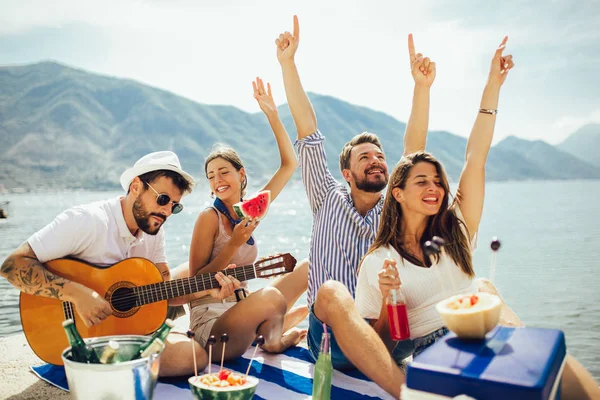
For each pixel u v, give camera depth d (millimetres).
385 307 2965
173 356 3303
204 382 2723
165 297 3611
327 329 3141
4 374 3680
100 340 2697
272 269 3854
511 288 8117
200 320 3846
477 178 3408
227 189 4125
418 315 3057
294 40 4527
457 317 2156
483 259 11086
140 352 2598
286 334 4109
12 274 3283
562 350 2141
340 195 4035
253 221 3889
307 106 4461
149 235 3873
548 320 6281
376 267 3141
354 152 4000
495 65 3539
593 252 11578
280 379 3367
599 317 6324
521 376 1797
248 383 2742
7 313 7527
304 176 4305
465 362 1950
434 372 1897
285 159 4746
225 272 3773
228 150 4238
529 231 16266
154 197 3574
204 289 3672
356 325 2752
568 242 13406
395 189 3229
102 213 3592
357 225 3881
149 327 3564
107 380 2332
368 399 3006
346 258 3865
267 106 4727
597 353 5066
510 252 11984
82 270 3467
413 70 4293
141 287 3568
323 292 2896
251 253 4184
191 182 3713
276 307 3568
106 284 3500
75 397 2402
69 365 2385
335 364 3379
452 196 3420
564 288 8008
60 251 3443
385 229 3227
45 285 3273
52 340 3381
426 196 3133
